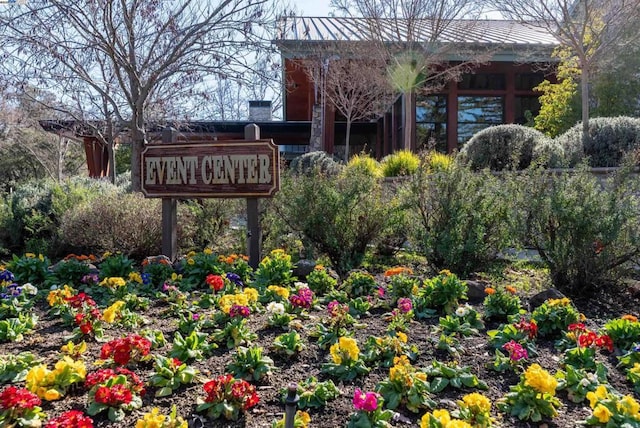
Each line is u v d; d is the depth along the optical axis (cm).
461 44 1667
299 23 2008
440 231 504
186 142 525
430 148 934
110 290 408
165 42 892
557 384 228
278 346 284
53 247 711
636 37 1263
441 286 367
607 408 205
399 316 334
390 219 548
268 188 497
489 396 241
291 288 429
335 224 534
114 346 255
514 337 296
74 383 240
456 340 303
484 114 2020
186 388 245
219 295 402
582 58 1166
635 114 1449
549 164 862
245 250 639
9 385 246
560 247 450
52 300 364
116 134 1426
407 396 228
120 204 649
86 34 868
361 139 2356
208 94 1170
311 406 228
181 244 670
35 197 821
